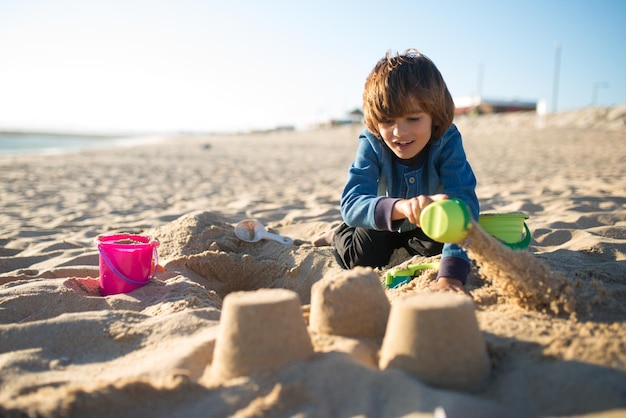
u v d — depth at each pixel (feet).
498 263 5.60
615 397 3.84
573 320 5.26
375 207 6.77
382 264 8.52
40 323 6.04
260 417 3.92
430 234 5.45
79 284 7.84
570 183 19.97
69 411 3.93
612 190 17.19
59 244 11.17
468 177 7.48
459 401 3.86
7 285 7.75
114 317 6.24
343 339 5.00
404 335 4.45
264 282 9.23
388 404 3.99
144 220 14.96
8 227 13.96
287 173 32.96
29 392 4.61
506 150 43.24
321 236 10.31
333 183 25.68
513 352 4.66
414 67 6.76
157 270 8.40
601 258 8.44
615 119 61.77
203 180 29.04
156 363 5.03
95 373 5.12
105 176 31.55
